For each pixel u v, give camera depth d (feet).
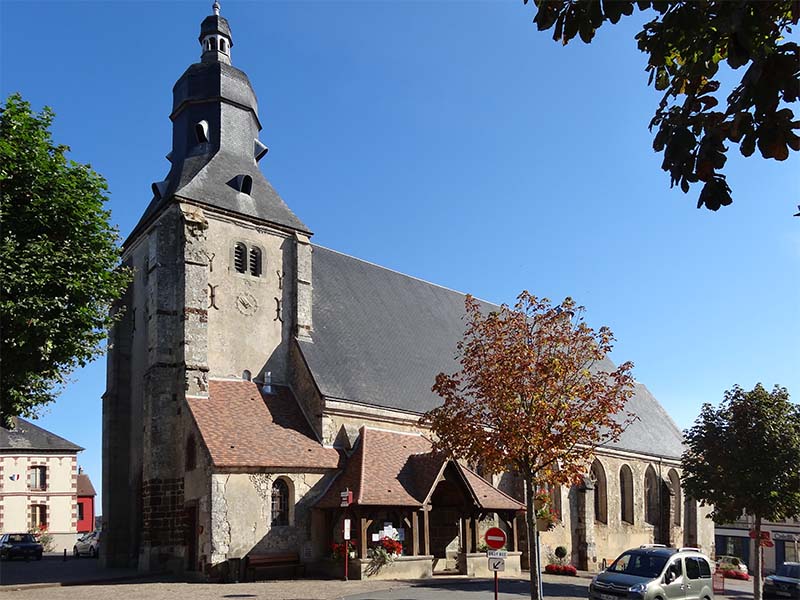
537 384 66.28
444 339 131.34
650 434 162.40
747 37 16.61
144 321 101.19
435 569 99.40
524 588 84.84
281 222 105.50
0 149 57.98
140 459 98.94
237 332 98.37
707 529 168.55
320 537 89.97
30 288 58.03
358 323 114.93
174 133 110.52
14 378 59.06
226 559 81.87
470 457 68.95
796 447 91.97
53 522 167.84
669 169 18.81
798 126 16.63
